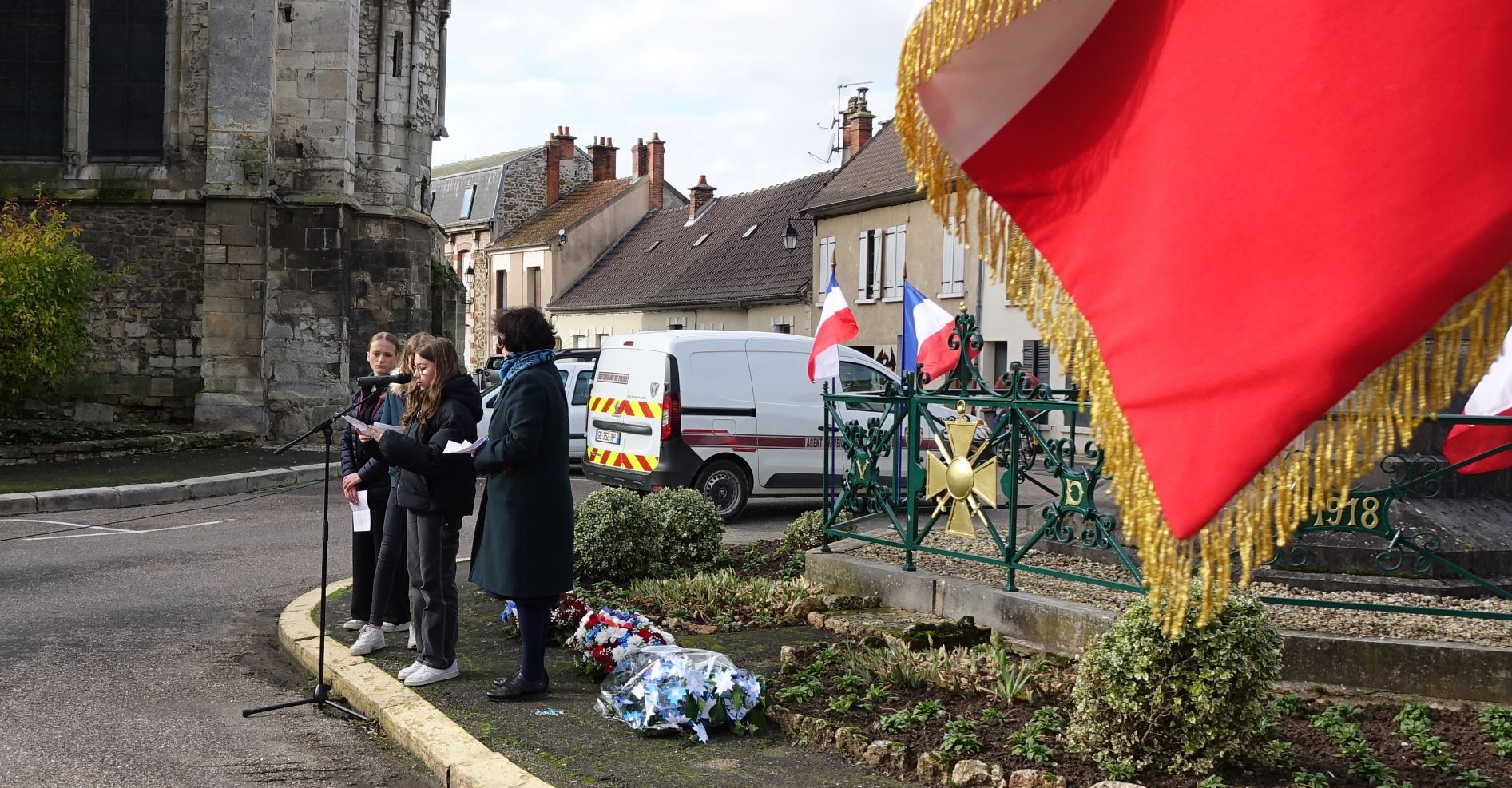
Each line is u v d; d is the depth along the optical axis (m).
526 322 5.88
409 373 6.40
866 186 36.78
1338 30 2.03
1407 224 1.93
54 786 4.82
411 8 27.20
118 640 7.48
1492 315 1.90
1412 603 6.46
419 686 6.11
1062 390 7.50
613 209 55.97
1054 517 6.60
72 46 24.05
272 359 23.86
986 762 4.57
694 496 9.85
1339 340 1.96
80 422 22.48
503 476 5.79
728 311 43.22
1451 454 6.72
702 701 5.24
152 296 23.94
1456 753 4.69
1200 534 2.14
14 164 24.16
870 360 14.83
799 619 7.43
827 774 4.71
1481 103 1.91
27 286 19.03
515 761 4.90
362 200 26.09
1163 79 2.27
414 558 6.20
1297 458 2.05
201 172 24.09
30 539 11.81
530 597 5.79
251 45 23.56
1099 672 4.60
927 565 8.03
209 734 5.62
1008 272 2.51
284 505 14.98
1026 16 2.44
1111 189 2.34
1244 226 2.09
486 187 60.66
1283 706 5.23
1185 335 2.13
